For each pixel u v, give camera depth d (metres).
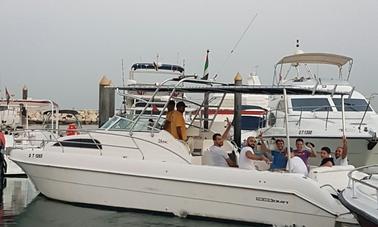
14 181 14.12
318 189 7.91
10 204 10.66
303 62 15.17
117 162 9.25
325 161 9.19
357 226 7.52
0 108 18.61
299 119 14.06
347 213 7.68
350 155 12.96
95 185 9.48
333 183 8.48
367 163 12.95
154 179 8.96
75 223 8.80
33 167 10.21
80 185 9.62
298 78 15.27
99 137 9.85
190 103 10.34
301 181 8.00
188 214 8.81
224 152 9.18
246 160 8.88
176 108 10.05
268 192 8.20
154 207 9.02
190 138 10.41
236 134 15.79
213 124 11.33
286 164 8.90
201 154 10.00
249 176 8.31
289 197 8.06
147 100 10.05
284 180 8.09
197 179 8.63
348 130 13.12
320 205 7.85
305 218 7.99
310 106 14.30
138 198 9.13
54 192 10.02
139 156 9.51
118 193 9.29
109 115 16.78
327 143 13.11
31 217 9.28
